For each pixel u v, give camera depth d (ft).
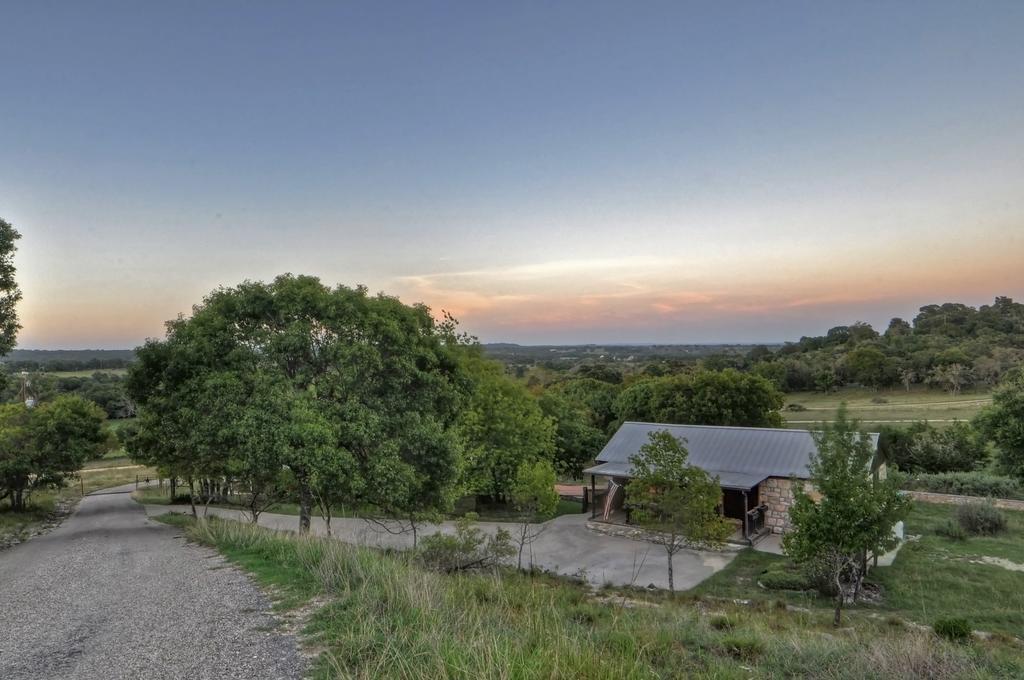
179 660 19.04
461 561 46.80
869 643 24.44
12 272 53.62
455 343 75.20
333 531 78.84
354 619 21.86
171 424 63.41
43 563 45.01
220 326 60.23
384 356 61.16
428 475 60.49
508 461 104.27
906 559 63.93
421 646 17.95
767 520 81.61
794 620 41.55
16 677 18.30
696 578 61.52
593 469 88.22
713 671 19.98
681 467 57.82
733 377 132.26
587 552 73.31
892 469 51.80
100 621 24.94
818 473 48.32
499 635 19.11
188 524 66.18
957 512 79.30
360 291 64.54
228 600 26.86
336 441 52.08
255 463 52.75
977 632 40.32
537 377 300.20
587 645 18.62
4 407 108.88
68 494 160.97
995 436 89.10
